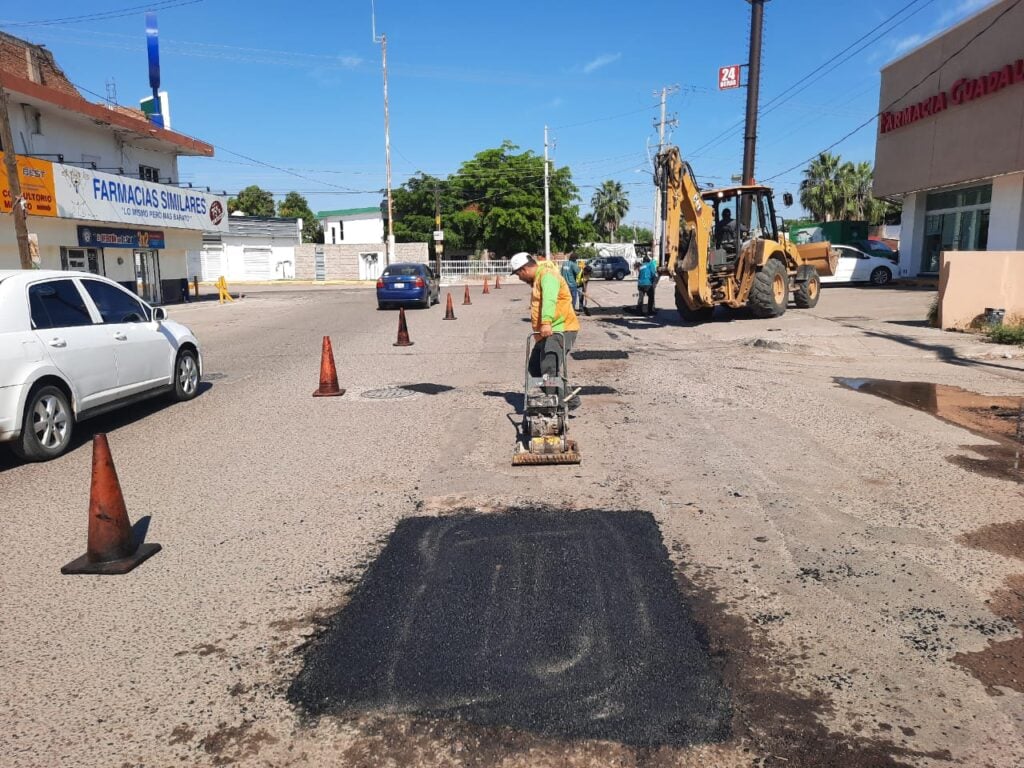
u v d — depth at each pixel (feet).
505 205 170.40
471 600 12.25
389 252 145.79
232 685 10.08
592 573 13.11
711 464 19.31
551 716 9.23
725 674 10.03
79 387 22.82
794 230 110.73
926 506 16.06
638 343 43.83
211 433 24.29
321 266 180.45
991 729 8.86
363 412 26.78
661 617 11.56
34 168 66.90
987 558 13.42
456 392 30.09
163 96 106.93
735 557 13.64
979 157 65.87
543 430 20.06
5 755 8.77
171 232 96.89
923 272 83.35
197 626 11.67
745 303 52.08
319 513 16.43
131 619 11.94
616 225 297.94
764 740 8.71
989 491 16.96
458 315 68.85
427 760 8.52
